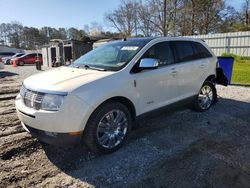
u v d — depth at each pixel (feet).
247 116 16.46
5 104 20.98
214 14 113.60
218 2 113.09
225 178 9.01
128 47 13.12
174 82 14.03
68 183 8.88
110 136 10.98
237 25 109.91
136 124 13.51
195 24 112.27
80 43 79.15
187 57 15.34
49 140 9.80
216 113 17.11
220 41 64.08
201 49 16.90
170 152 11.11
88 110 9.80
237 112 17.38
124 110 11.32
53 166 10.03
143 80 12.00
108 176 9.30
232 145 11.82
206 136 12.97
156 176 9.23
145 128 14.15
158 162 10.24
